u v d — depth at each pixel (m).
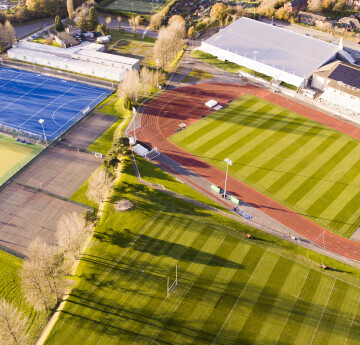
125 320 76.50
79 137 127.25
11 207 101.69
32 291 76.50
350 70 147.25
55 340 73.50
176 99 147.12
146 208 100.38
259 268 86.44
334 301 80.56
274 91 153.12
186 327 75.50
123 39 197.38
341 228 97.12
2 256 89.12
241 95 150.38
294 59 161.75
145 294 80.88
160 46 167.12
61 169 114.06
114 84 159.12
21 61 174.38
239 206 102.38
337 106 142.00
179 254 88.88
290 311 78.56
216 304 79.31
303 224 97.94
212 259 87.94
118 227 95.12
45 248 80.50
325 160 117.50
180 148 121.75
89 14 199.25
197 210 100.56
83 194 105.81
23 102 145.38
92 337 73.88
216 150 120.88
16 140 126.06
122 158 117.38
